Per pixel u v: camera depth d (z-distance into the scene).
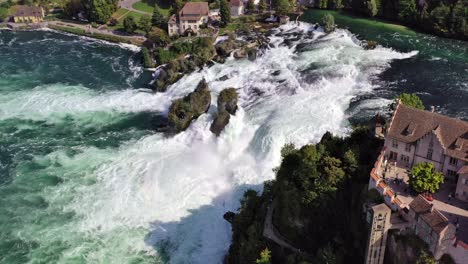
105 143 186.00
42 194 161.00
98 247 141.00
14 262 137.50
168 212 151.62
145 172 167.75
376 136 133.88
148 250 140.12
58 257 138.25
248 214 137.75
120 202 155.75
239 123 181.12
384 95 192.00
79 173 169.50
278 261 125.62
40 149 184.00
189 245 141.50
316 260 115.56
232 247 133.62
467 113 178.62
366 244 110.50
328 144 136.75
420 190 112.69
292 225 127.19
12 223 150.12
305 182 126.81
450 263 99.19
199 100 192.88
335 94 195.12
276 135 169.25
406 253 104.62
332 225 121.50
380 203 110.19
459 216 107.25
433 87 198.75
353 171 122.94
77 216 151.62
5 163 177.38
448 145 115.94
